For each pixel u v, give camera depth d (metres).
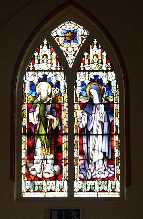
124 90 9.39
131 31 9.45
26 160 9.46
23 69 9.65
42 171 9.43
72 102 9.59
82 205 9.16
